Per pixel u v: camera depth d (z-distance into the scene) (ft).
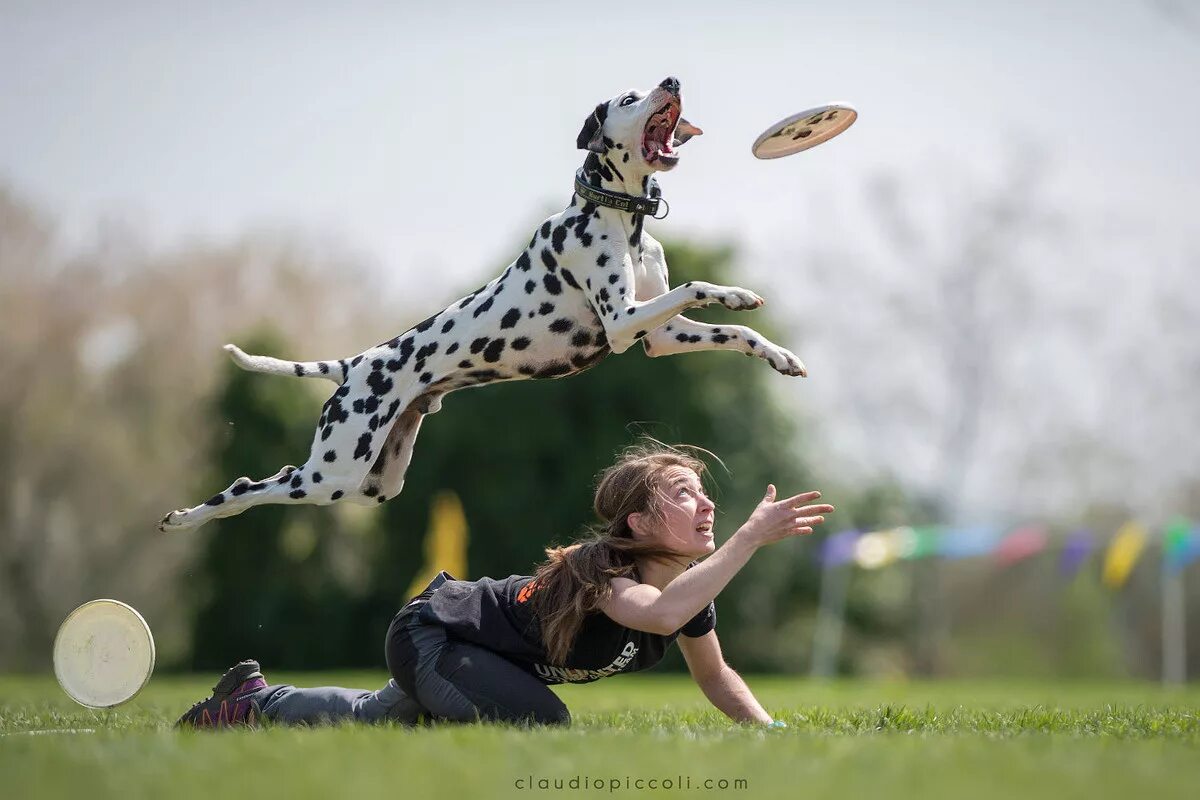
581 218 51.24
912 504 265.54
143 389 266.77
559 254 51.31
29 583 264.11
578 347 52.39
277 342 233.55
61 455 262.67
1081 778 28.50
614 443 219.61
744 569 226.79
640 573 41.37
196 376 268.21
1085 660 275.80
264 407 229.04
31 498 263.08
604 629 40.70
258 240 284.41
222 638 230.27
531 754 31.22
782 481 231.91
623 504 41.29
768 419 230.89
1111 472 271.90
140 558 268.21
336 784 26.96
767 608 231.91
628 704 71.10
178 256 277.23
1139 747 36.19
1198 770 30.66
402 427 54.19
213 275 277.03
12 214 264.31
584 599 39.52
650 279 52.80
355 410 52.31
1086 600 275.80
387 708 43.75
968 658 288.71
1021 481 272.92
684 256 230.27
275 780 27.76
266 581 228.22
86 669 49.47
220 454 231.30
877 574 247.09
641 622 38.50
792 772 29.19
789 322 253.65
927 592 265.34
